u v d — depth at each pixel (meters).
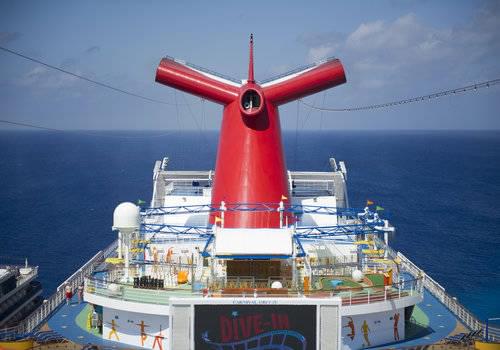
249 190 53.28
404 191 181.88
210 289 45.88
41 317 52.84
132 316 47.38
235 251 47.25
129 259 52.44
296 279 48.06
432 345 46.72
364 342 46.75
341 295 46.16
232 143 54.16
